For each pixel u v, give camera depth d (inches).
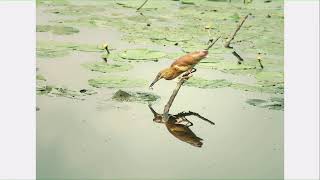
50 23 589.3
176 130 434.3
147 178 381.1
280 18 642.8
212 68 521.3
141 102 462.6
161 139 425.4
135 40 560.1
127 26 595.2
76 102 457.1
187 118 450.0
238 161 407.8
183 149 415.2
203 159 407.2
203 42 564.7
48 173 382.3
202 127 443.2
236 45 566.6
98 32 573.0
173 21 620.4
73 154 402.9
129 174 382.9
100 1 677.9
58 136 420.8
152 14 641.0
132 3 675.4
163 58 522.6
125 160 398.3
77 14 622.5
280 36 590.9
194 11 658.8
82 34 565.6
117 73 498.3
